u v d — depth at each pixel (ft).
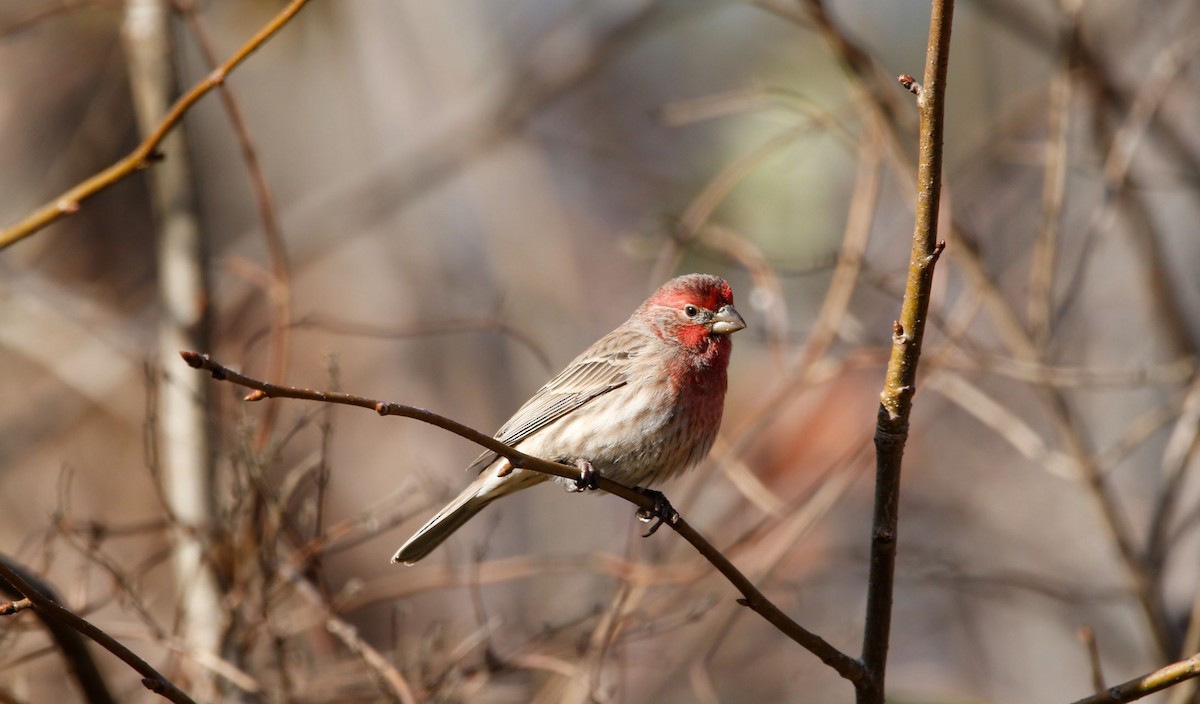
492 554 52.39
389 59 60.75
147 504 50.26
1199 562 42.32
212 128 59.67
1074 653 47.01
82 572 31.09
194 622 32.48
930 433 53.36
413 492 35.32
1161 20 46.65
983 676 50.52
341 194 56.70
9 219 55.57
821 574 47.37
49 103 56.95
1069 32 40.24
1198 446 42.32
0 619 28.53
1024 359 39.47
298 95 60.75
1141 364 40.88
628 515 52.54
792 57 49.65
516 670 35.32
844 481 37.40
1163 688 21.94
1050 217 39.73
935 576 40.45
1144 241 41.86
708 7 57.52
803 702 48.08
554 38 58.80
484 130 57.88
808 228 47.70
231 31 48.24
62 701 38.93
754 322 45.47
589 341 59.00
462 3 61.36
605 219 63.46
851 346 44.88
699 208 41.16
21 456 51.55
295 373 57.06
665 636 46.32
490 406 57.88
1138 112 40.27
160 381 37.96
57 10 40.70
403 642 42.83
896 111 39.70
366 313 58.95
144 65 40.14
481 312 57.88
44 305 46.73
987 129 50.93
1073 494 48.85
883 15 58.18
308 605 36.73
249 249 55.57
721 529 44.09
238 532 31.35
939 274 39.75
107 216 56.85
